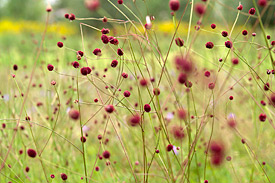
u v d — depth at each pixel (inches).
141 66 88.7
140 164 64.6
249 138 66.3
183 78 47.3
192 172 65.1
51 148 67.4
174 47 80.9
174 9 48.4
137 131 69.1
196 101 72.2
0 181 60.6
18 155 65.2
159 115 52.1
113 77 85.0
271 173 63.1
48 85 74.5
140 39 53.4
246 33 54.4
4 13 637.3
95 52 53.1
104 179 64.3
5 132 65.7
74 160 67.4
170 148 52.4
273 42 54.8
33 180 62.7
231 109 69.6
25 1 636.7
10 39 280.8
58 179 62.0
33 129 68.6
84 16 380.5
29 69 110.1
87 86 82.0
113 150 69.9
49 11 50.9
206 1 48.7
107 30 53.5
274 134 67.2
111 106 50.6
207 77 54.1
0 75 88.9
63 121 70.2
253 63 70.7
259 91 70.6
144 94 82.7
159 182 62.1
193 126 69.2
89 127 75.0
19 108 73.1
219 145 45.7
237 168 64.1
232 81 82.9
